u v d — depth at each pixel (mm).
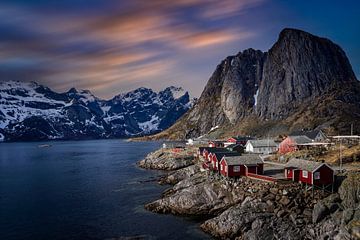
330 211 53938
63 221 72688
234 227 59094
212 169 89500
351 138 128750
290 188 64000
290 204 60125
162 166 144000
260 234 54938
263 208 61531
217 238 59719
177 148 176500
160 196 89625
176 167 139750
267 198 63469
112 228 67125
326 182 62594
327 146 109125
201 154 136250
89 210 80062
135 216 73562
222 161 80688
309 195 61406
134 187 104125
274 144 134000
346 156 84188
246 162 77750
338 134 177250
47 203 88250
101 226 68562
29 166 176375
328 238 49375
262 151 131875
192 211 72375
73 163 184625
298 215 57062
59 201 89938
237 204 68812
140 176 125312
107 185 109500
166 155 158625
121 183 112062
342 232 48156
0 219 75062
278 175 77250
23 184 117625
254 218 59156
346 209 51281
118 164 169375
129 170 143750
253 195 67438
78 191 101750
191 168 107312
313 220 54281
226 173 77625
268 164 95500
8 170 160500
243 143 170500
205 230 62906
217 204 71938
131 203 84500
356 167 75188
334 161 82750
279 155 109375
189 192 75375
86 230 66750
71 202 88312
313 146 113625
